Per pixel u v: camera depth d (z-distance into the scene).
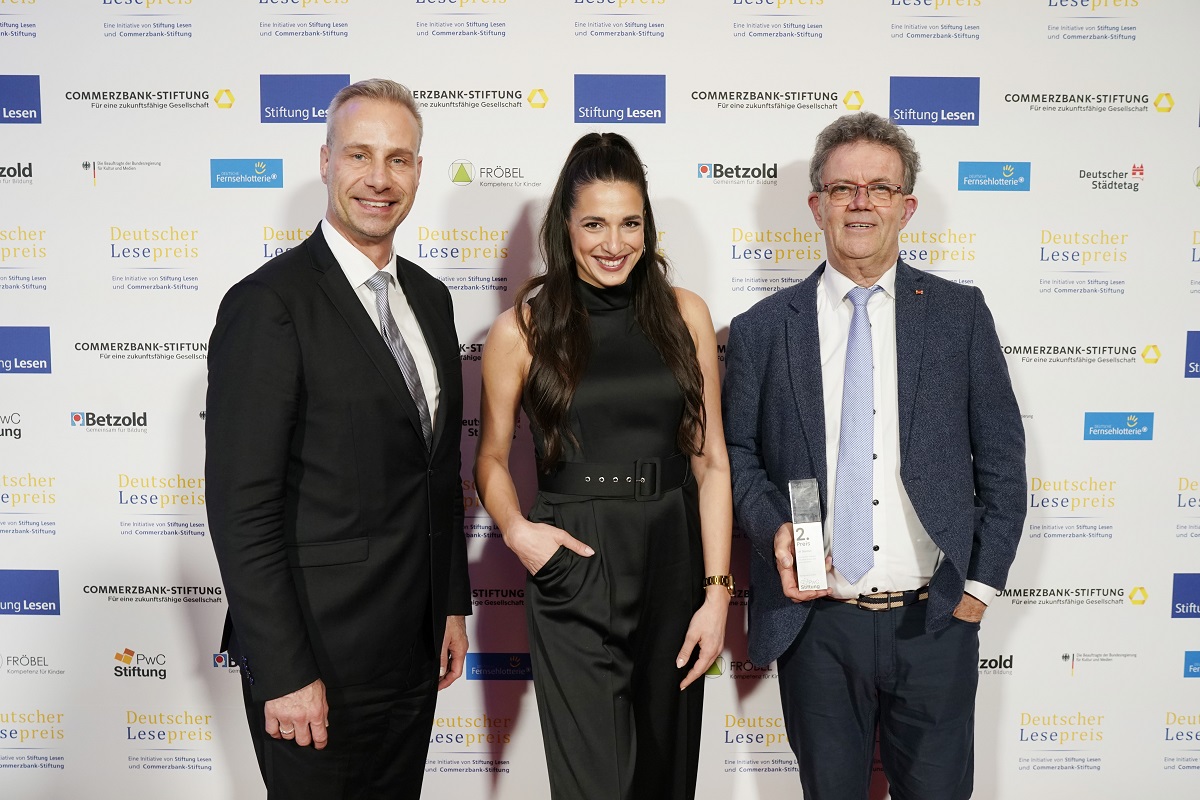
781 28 2.28
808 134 2.30
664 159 2.30
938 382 1.83
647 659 1.85
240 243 2.31
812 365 1.85
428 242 2.32
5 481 2.36
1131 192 2.31
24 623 2.39
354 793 1.69
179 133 2.28
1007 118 2.30
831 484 1.86
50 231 2.30
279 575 1.49
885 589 1.83
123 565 2.38
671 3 2.27
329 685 1.60
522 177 2.30
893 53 2.28
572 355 1.79
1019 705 2.42
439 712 2.44
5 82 2.26
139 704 2.42
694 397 1.84
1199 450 2.37
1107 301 2.34
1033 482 2.38
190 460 2.36
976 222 2.32
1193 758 2.43
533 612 1.85
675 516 1.84
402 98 1.67
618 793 1.77
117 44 2.26
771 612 1.90
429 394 1.74
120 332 2.33
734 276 2.34
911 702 1.87
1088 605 2.40
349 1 2.25
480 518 2.40
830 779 1.90
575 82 2.28
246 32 2.26
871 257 1.83
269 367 1.48
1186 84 2.29
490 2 2.26
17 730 2.42
